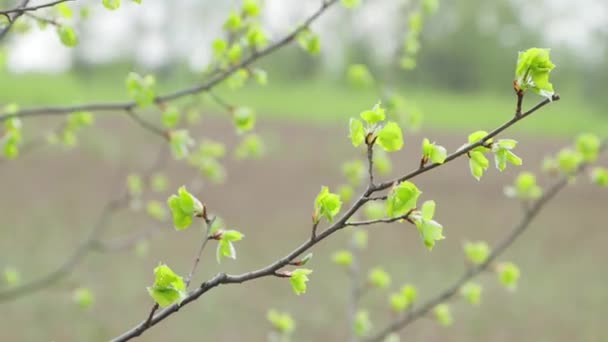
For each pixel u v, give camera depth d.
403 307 3.82
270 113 30.03
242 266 11.12
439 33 41.91
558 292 10.95
